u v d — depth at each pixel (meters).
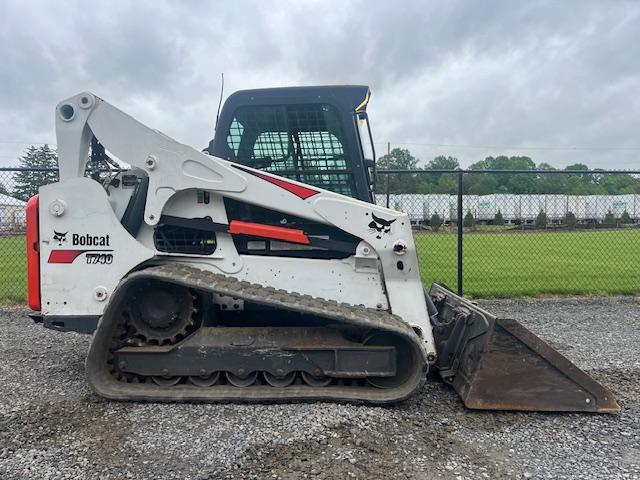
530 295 8.39
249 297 3.54
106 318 3.62
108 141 3.85
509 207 15.47
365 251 3.87
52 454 2.91
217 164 3.83
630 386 4.18
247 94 4.07
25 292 8.29
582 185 15.08
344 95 4.06
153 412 3.49
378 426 3.32
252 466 2.79
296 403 3.63
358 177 4.10
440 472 2.78
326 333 3.80
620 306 7.64
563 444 3.14
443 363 4.14
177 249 4.05
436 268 10.29
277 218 4.01
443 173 7.82
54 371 4.52
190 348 3.70
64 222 3.79
